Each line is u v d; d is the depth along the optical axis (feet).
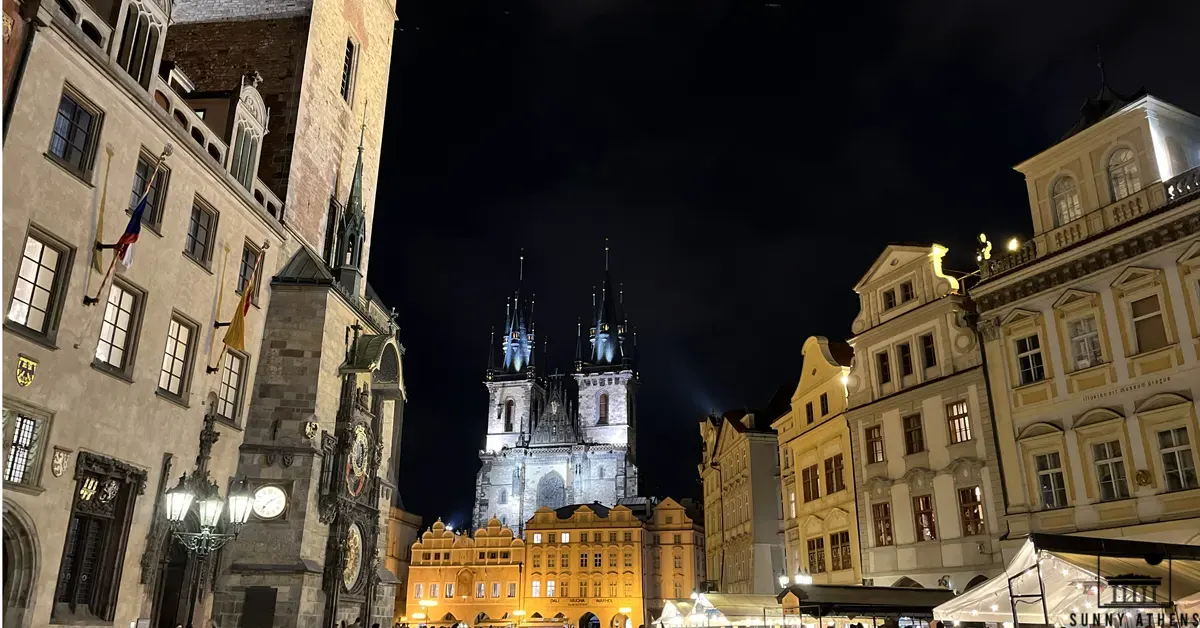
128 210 85.25
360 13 154.71
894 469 138.10
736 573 225.76
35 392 72.33
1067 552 56.18
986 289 123.95
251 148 114.21
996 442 120.06
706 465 269.44
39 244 74.69
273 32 133.59
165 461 90.27
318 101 134.92
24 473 71.51
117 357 84.74
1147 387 102.32
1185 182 100.89
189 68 132.36
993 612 70.90
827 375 165.48
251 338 109.70
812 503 166.50
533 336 621.72
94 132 81.25
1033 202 121.19
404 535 438.81
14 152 70.49
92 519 81.15
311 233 129.39
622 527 399.85
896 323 143.54
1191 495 95.35
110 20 86.02
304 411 109.50
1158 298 102.89
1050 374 114.11
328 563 110.01
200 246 100.58
